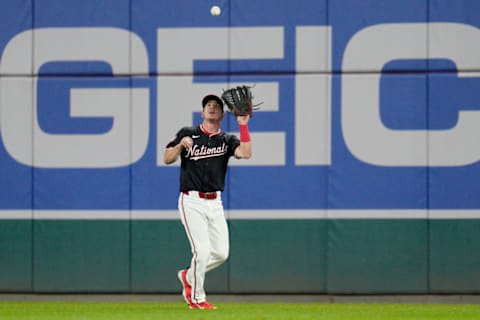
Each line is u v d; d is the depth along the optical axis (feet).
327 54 113.80
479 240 113.09
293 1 114.01
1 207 116.06
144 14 115.24
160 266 115.55
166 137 115.24
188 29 114.83
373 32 113.50
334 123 113.91
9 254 116.37
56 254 116.16
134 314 87.86
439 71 113.19
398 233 113.60
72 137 115.75
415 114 113.39
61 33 115.55
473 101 112.98
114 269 115.96
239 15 114.52
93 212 115.75
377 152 113.60
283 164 114.32
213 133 88.58
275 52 114.21
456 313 93.30
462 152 113.09
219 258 89.71
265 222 114.62
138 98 115.24
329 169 114.01
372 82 113.70
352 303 112.98
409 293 113.70
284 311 94.79
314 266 114.42
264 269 114.73
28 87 115.96
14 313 91.35
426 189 113.39
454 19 112.98
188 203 87.92
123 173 115.55
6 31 115.85
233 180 114.73
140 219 115.55
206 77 114.93
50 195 115.85
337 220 113.91
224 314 86.58
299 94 114.11
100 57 115.55
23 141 115.85
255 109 114.11
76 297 116.26
